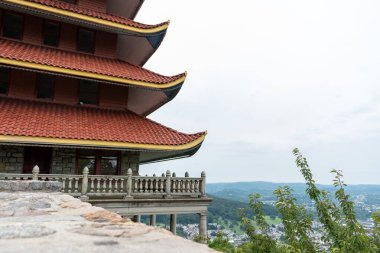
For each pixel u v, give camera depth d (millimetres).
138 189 15727
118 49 23766
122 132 17562
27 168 16938
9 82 17984
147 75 20547
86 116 18391
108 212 5766
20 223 4508
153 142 17219
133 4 23672
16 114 16250
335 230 7496
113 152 18609
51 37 20266
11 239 3508
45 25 20141
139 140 17094
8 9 19109
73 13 18859
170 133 18938
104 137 16344
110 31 20906
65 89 19250
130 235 3803
